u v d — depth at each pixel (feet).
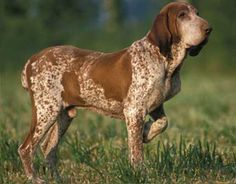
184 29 33.47
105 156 38.81
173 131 50.26
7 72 148.15
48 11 171.73
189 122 59.26
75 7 177.37
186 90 97.66
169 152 36.29
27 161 35.50
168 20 33.73
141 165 33.50
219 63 146.72
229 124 54.19
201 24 33.37
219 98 81.30
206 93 89.40
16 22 163.02
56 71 35.47
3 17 165.58
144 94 33.50
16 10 170.60
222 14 150.61
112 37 153.69
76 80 35.09
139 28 153.69
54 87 35.45
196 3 152.25
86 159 38.88
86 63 35.09
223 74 144.66
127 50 34.30
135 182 32.53
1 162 38.75
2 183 35.24
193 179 34.42
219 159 36.68
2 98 79.66
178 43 33.73
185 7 33.78
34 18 168.04
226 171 35.65
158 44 33.42
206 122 54.75
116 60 34.35
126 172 32.81
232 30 149.59
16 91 95.55
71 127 53.52
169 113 68.80
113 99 34.47
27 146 35.53
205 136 46.21
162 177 34.09
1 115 61.00
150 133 34.55
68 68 35.35
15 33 160.04
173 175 34.45
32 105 35.94
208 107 69.72
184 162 35.27
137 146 33.63
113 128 50.08
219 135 48.88
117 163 35.24
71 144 40.11
